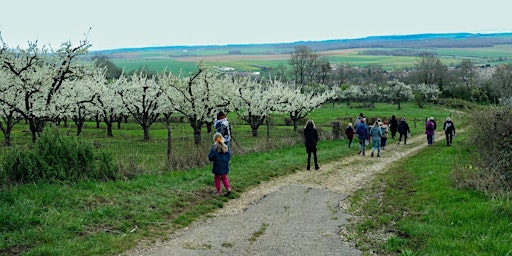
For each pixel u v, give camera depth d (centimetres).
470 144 2033
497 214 828
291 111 4022
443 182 1211
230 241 796
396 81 9412
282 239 811
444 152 2056
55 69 2381
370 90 9244
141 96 3288
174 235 830
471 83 9181
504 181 1053
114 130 4150
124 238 780
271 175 1521
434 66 10519
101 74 3753
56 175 1031
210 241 794
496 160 1205
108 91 3469
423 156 2088
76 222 805
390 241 779
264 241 798
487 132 1394
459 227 797
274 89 4056
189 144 1828
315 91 9138
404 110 7825
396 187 1327
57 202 891
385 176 1587
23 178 991
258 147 2125
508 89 6825
